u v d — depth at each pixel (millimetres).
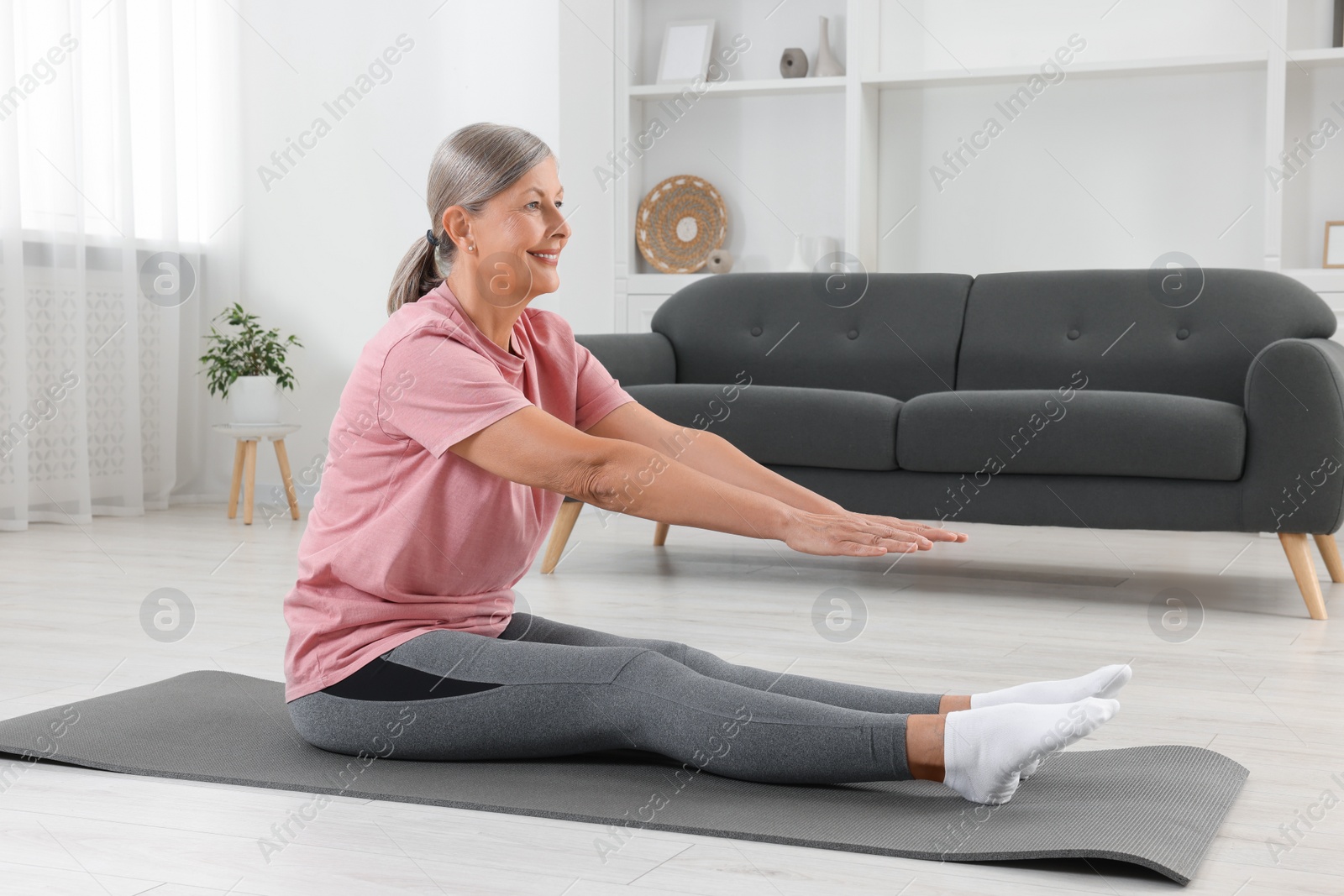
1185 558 3598
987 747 1312
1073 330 3572
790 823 1323
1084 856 1212
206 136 5008
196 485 5078
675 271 5273
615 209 5258
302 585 1576
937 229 5031
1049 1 4836
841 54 5109
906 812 1359
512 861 1243
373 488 1500
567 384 1653
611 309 5258
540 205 1483
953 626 2557
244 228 5062
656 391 3316
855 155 4887
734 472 1615
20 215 4152
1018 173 4906
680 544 3855
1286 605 2805
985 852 1229
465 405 1408
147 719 1743
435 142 4863
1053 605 2801
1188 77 4656
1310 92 4508
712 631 2498
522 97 4781
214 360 4660
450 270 1554
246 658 2236
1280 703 1924
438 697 1498
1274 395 2734
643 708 1431
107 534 4090
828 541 1273
